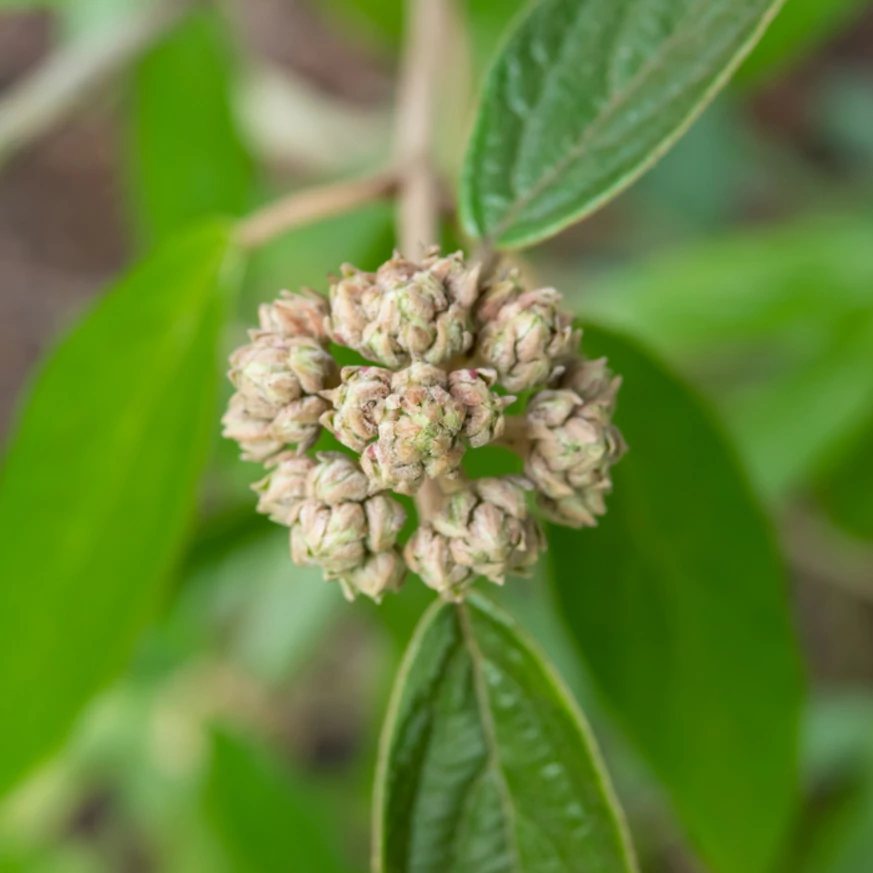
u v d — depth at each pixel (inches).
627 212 21.8
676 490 11.9
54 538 12.4
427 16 13.1
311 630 16.6
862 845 15.3
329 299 11.1
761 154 21.5
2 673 12.6
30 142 15.2
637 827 17.0
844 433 14.3
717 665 12.1
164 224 15.4
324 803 17.3
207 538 13.4
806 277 14.4
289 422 10.9
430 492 11.0
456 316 10.7
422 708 11.2
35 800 17.8
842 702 16.8
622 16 11.1
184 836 16.9
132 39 14.9
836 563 18.6
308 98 20.5
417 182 12.2
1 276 25.5
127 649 12.8
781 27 14.2
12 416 24.7
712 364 17.7
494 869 11.2
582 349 11.7
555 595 12.1
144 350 12.2
